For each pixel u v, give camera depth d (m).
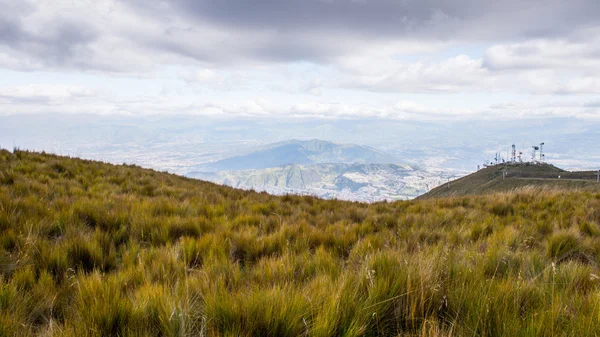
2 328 1.96
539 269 3.21
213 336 1.95
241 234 4.75
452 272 2.95
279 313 2.15
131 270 3.02
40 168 9.37
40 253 3.35
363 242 4.42
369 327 2.21
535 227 5.59
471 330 2.03
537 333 1.93
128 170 12.69
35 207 5.10
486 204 8.77
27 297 2.43
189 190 9.91
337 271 3.14
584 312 2.17
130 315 2.14
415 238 4.71
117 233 4.61
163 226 4.93
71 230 4.32
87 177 9.52
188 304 2.28
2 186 6.41
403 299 2.41
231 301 2.27
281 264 3.21
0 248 3.28
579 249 4.22
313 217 7.32
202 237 4.43
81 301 2.30
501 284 2.54
